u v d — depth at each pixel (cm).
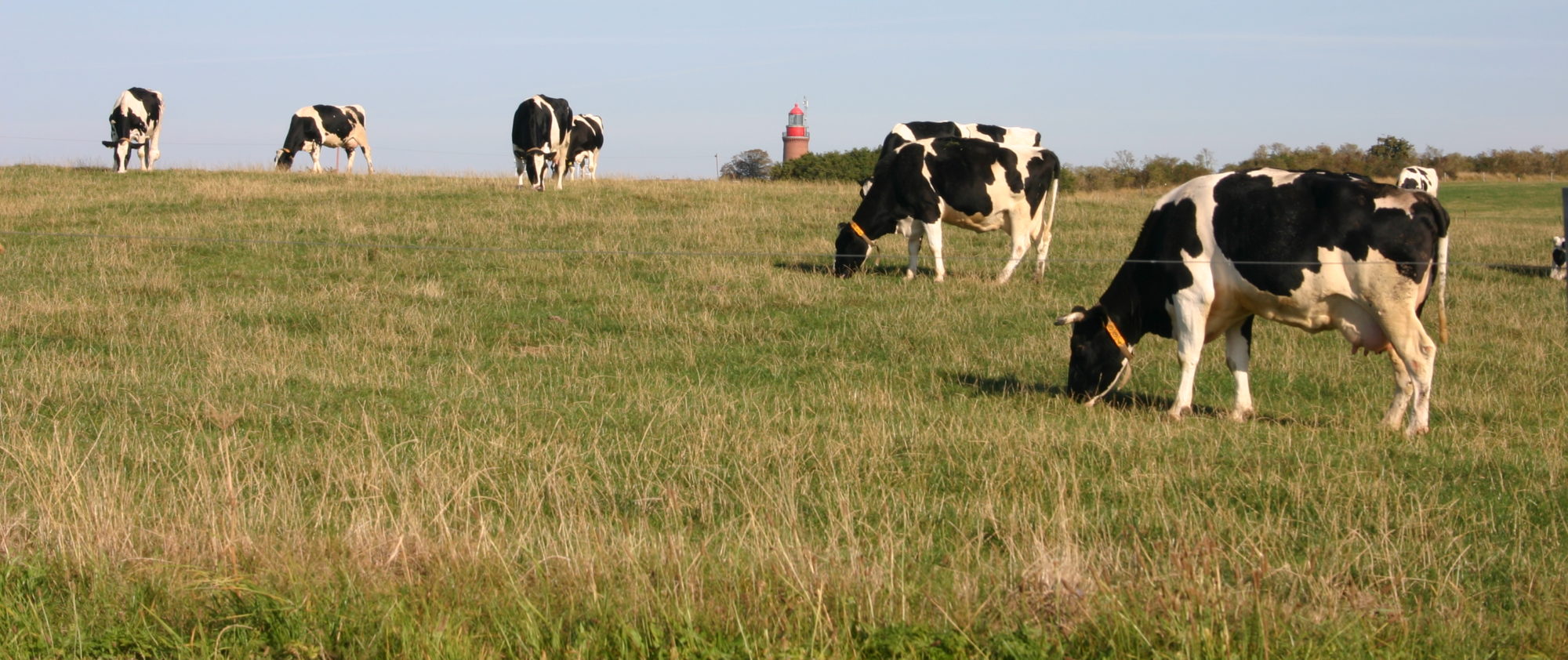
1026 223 1580
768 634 425
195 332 1201
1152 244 944
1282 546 557
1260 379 1088
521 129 2419
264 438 780
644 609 443
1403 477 725
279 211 2066
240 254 1688
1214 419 919
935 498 657
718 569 489
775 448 744
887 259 1797
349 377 995
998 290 1512
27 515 573
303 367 1041
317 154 3177
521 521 587
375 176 2673
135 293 1427
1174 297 927
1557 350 1215
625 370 1086
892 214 1598
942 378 1077
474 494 651
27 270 1540
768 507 608
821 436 803
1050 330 1284
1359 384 1060
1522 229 2577
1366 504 641
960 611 447
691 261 1692
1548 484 708
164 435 786
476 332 1261
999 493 659
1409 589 514
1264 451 786
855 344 1219
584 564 486
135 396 888
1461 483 713
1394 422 896
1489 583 530
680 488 662
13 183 2372
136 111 2773
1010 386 1048
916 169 1566
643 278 1579
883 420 855
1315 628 439
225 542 520
